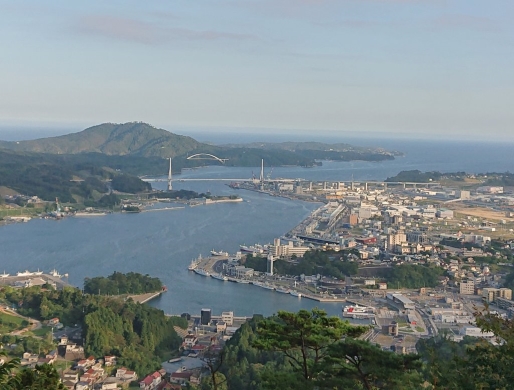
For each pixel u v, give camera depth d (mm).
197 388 144375
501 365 64125
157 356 179875
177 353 186500
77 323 199500
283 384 67625
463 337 192125
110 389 153125
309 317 68375
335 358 68625
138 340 187000
